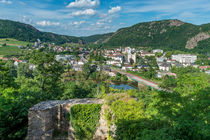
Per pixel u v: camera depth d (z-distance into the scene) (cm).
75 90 3066
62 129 1622
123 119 1207
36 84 2459
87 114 1474
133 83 7900
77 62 13450
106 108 1416
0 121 1361
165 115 947
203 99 882
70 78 8231
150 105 1122
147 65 12925
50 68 2323
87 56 18612
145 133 829
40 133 1495
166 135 782
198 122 757
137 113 1237
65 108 1625
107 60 15438
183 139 757
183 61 15062
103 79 8294
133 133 1072
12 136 1416
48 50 19612
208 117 775
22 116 1625
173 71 10169
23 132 1488
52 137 1559
